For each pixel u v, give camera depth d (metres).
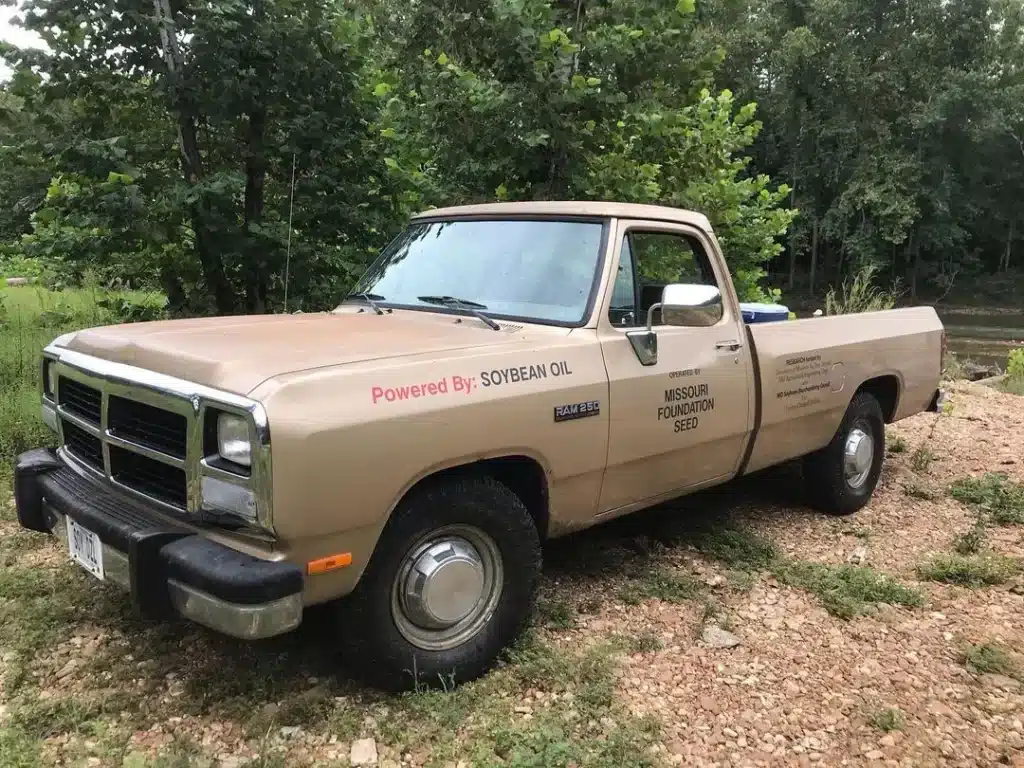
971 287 45.72
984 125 36.72
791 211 10.36
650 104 7.20
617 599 4.21
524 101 6.71
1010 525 5.60
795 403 4.89
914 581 4.64
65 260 6.75
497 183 7.30
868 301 13.33
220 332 3.45
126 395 3.10
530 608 3.58
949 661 3.77
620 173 7.25
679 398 4.08
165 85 6.42
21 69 6.22
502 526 3.39
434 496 3.17
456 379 3.15
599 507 3.88
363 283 4.61
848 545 5.12
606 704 3.28
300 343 3.23
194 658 3.48
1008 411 9.27
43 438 5.84
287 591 2.69
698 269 4.48
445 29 7.09
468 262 4.22
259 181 7.02
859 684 3.55
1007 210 44.81
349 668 3.40
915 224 40.84
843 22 38.09
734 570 4.62
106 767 2.78
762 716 3.29
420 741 3.02
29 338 7.67
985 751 3.12
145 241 6.37
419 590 3.19
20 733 2.90
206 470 2.80
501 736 3.02
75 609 3.80
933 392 6.41
